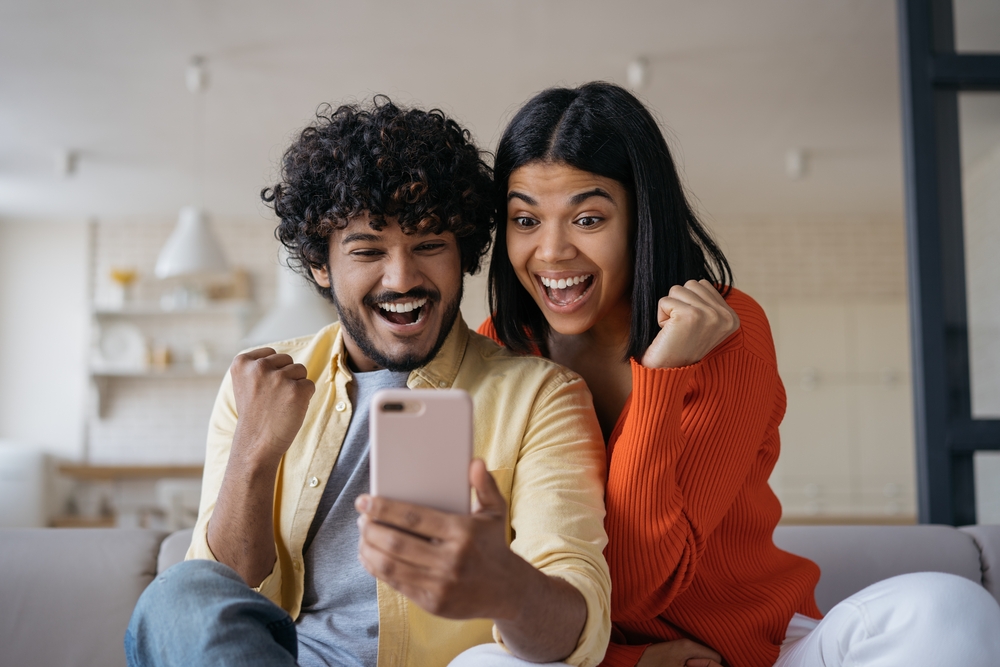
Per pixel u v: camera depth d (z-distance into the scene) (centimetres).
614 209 131
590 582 102
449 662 119
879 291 758
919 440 239
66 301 741
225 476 118
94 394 733
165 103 513
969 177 248
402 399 89
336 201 122
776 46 445
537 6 407
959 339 241
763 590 135
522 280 140
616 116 132
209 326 751
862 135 571
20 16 413
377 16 416
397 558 84
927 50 251
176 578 97
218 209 725
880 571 168
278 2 403
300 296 509
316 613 125
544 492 116
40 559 156
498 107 523
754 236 765
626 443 119
